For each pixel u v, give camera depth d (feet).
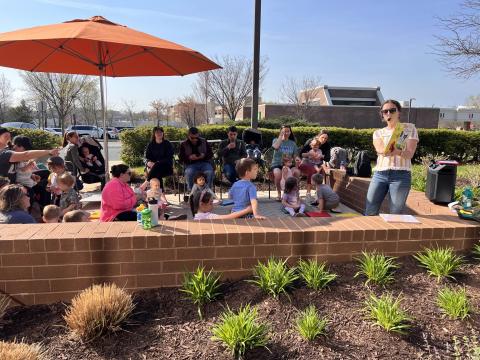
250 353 7.86
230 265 10.43
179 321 8.99
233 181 24.22
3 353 6.79
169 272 10.16
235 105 81.82
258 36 26.99
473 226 11.51
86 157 24.99
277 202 23.91
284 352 7.91
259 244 10.45
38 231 10.11
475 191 19.27
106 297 8.84
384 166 13.57
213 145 31.83
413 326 8.59
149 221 10.43
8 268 9.54
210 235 10.17
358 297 9.53
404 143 13.00
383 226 11.27
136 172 31.89
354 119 128.57
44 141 48.49
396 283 10.09
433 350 7.98
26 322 9.14
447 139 48.03
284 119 79.41
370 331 8.45
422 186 23.18
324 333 8.38
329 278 9.78
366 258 10.50
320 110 126.11
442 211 14.20
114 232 10.14
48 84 82.64
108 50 18.34
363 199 21.01
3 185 13.85
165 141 23.54
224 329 8.05
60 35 13.10
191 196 18.49
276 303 9.29
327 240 10.76
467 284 10.05
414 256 11.14
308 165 24.67
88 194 25.62
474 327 8.59
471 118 191.42
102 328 8.46
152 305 9.56
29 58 18.26
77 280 9.84
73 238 9.63
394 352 7.91
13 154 15.96
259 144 28.48
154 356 7.90
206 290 9.56
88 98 118.32
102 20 16.07
